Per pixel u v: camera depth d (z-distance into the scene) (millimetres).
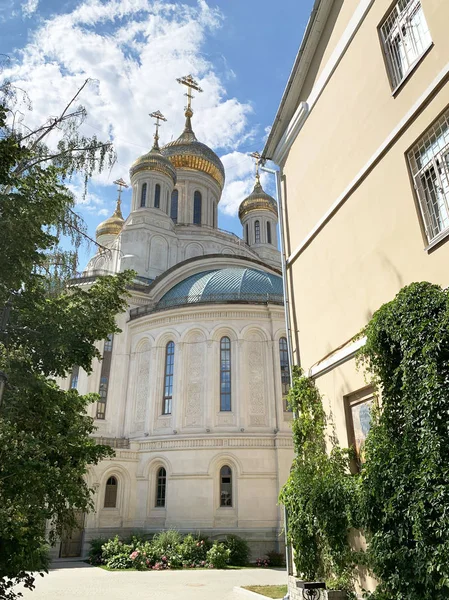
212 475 27438
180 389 30047
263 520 26391
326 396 11828
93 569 22547
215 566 23109
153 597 15242
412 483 7453
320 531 10555
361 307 10586
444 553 6656
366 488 8625
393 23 10531
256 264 41469
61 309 10297
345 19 12305
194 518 26562
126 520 28266
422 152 9180
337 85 12539
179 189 48594
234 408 29156
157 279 37312
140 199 43625
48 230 10883
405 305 8141
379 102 10523
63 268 11164
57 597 15211
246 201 54500
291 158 15414
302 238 14109
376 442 8492
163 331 32250
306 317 13422
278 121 15750
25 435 8516
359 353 10023
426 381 7320
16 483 8117
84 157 11555
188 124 54062
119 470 29156
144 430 30562
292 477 12133
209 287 33469
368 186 10680
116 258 40750
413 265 8945
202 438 28141
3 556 7578
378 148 10336
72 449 9852
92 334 10477
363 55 11336
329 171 12688
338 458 10656
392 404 8375
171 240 42562
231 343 30859
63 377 10703
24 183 9664
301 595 11297
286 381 30438
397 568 7754
